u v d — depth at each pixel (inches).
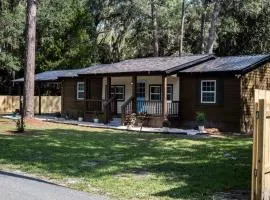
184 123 1046.4
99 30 2028.8
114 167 463.8
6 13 1694.1
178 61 1083.9
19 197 320.5
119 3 1793.8
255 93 296.4
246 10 1573.6
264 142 296.0
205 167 468.8
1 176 411.2
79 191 349.7
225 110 973.8
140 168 460.8
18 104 1689.2
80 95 1301.7
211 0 1657.2
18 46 1782.7
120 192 346.9
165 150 605.3
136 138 764.6
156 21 1779.0
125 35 1975.9
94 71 1186.6
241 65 964.0
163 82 1019.9
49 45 1866.4
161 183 382.3
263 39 1665.8
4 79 2010.3
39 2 1831.9
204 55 1091.9
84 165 474.9
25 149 593.6
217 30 1699.1
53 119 1249.4
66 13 1888.5
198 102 1019.9
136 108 1078.4
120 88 1223.5
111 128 979.3
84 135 803.4
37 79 1439.5
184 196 334.6
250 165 482.9
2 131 845.2
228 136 845.2
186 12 1903.3
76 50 1897.1
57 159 512.7
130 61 1228.5
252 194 297.4
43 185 371.2
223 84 978.1
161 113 1032.8
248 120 970.7
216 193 346.3
